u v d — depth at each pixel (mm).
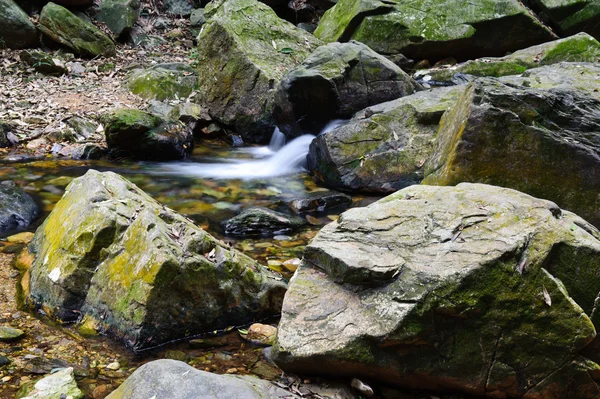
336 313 2467
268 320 3033
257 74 7074
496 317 2357
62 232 3113
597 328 2484
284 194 5133
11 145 6008
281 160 6164
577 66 6137
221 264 2883
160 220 2967
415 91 6312
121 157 6039
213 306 2869
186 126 6566
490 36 8266
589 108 4297
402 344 2342
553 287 2389
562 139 3941
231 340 2834
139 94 7805
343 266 2502
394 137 5309
